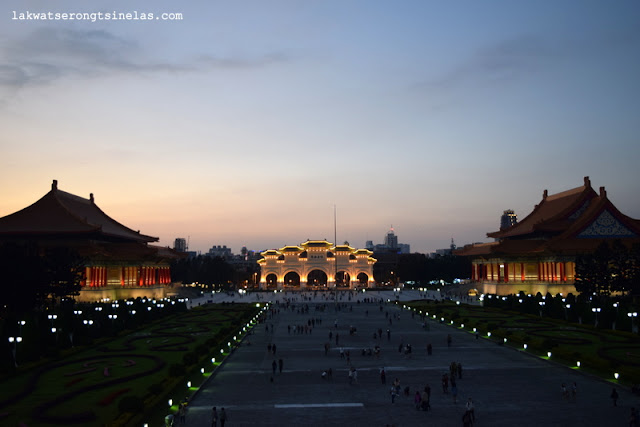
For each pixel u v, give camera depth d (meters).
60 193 147.50
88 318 76.31
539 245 145.38
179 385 48.81
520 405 43.50
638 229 138.62
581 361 57.94
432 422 39.44
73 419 38.38
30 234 129.25
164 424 38.91
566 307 91.38
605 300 101.38
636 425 36.22
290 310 131.50
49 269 90.31
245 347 73.81
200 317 109.62
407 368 58.38
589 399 44.97
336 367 59.41
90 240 133.12
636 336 72.50
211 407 43.81
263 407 43.72
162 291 154.62
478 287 158.12
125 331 83.06
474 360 62.56
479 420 39.75
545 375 54.25
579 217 148.12
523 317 101.44
